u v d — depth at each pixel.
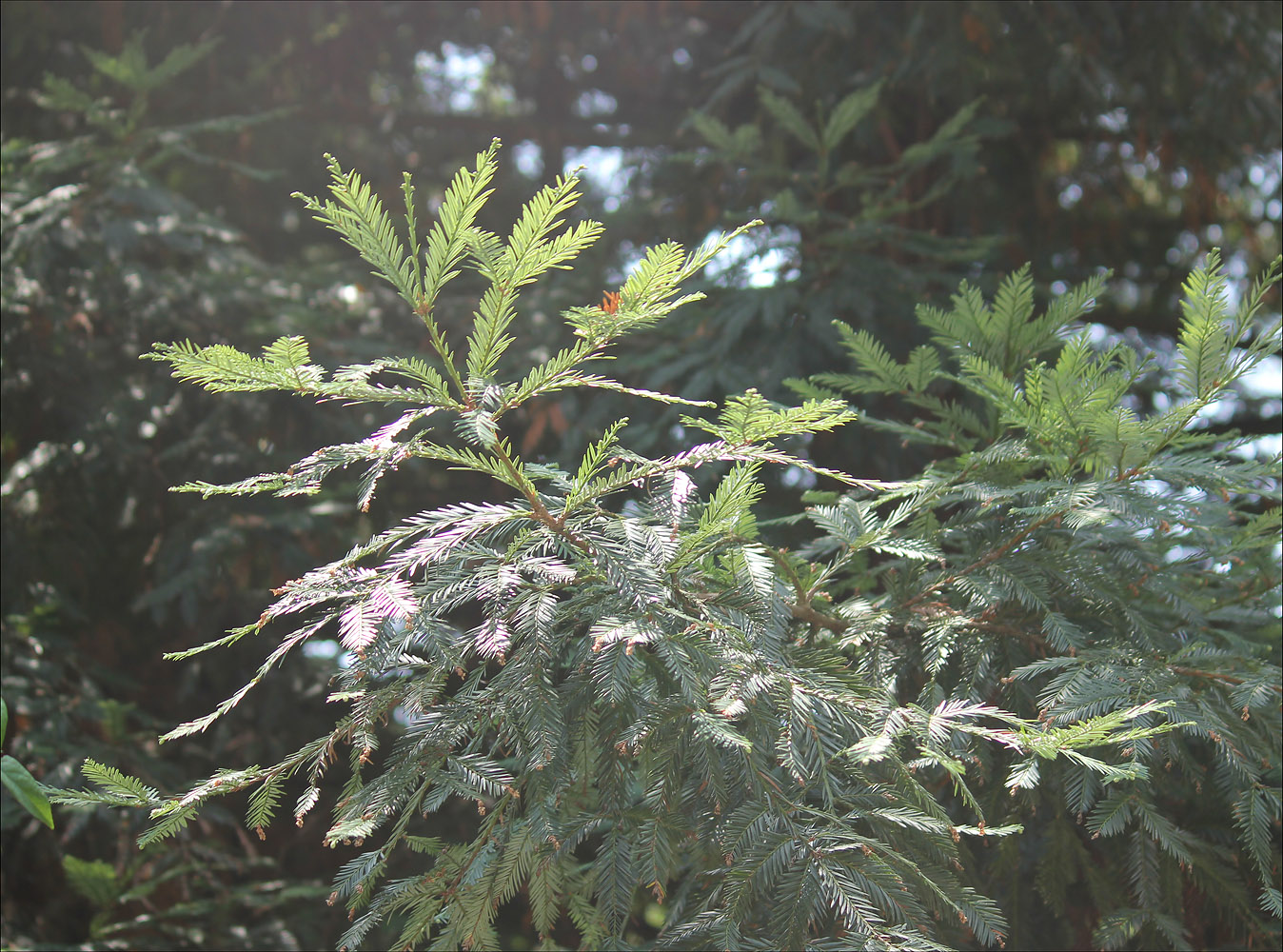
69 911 4.11
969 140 3.57
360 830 1.30
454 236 1.31
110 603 4.76
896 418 3.57
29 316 3.96
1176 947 1.66
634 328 1.44
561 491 1.74
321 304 4.48
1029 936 1.90
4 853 4.09
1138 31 4.06
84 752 3.74
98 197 4.17
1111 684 1.62
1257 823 1.59
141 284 4.06
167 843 3.89
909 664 1.83
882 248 4.26
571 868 1.66
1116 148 5.12
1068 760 1.68
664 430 3.58
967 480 1.96
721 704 1.32
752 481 1.55
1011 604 1.89
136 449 4.09
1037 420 1.88
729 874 1.35
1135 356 1.96
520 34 5.43
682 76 5.75
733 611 1.50
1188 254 5.67
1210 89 4.22
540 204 1.31
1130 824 1.86
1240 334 1.81
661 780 1.49
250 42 5.36
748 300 3.51
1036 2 3.85
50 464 3.96
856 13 4.19
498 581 1.38
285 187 5.86
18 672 3.92
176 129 4.41
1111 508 1.70
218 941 3.69
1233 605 2.05
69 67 5.21
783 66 4.41
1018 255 4.88
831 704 1.47
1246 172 5.20
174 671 5.02
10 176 4.16
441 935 1.53
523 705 1.36
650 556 1.40
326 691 4.46
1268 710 1.73
